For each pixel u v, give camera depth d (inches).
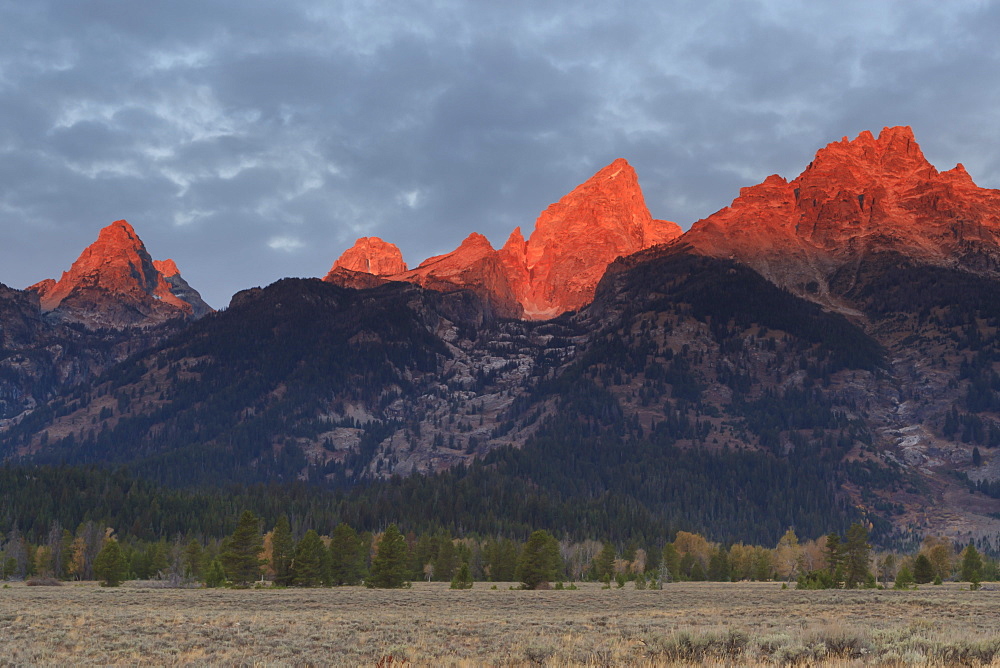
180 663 2242.9
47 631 2947.8
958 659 1850.4
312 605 4911.4
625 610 4483.3
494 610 4534.9
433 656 2281.0
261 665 2143.2
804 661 1862.7
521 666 2053.4
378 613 4160.9
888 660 1840.6
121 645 2598.4
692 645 2094.0
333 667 2159.2
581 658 2086.6
